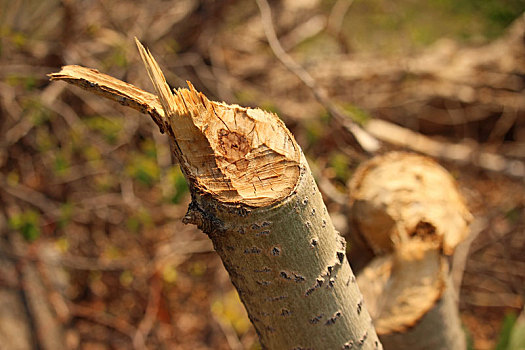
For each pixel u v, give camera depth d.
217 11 3.20
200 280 3.14
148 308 2.66
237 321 2.72
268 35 2.59
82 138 2.79
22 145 2.77
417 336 1.39
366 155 2.68
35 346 2.47
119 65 2.67
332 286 0.89
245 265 0.86
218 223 0.83
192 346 2.86
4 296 2.47
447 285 1.46
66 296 2.77
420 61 3.93
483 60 4.03
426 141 3.45
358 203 1.59
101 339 2.90
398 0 4.28
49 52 2.73
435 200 1.55
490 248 3.36
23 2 2.87
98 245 2.97
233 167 0.83
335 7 3.58
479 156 3.37
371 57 3.82
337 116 2.45
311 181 0.85
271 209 0.81
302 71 2.51
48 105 2.62
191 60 3.13
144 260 2.82
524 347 2.09
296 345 0.92
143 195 3.13
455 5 4.27
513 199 3.27
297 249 0.84
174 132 0.83
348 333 0.93
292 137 0.86
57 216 2.67
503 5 4.19
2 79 2.64
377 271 1.49
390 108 3.81
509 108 3.86
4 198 2.63
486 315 3.16
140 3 3.15
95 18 2.93
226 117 0.86
